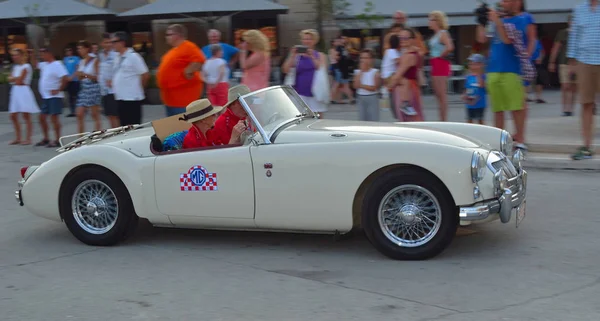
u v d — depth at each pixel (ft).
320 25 71.36
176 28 30.86
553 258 18.21
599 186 26.94
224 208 18.98
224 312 15.06
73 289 16.87
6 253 20.13
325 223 18.34
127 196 19.95
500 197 17.72
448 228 17.63
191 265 18.51
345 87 60.03
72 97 57.31
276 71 62.90
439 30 34.94
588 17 29.19
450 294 15.76
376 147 17.72
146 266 18.52
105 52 37.50
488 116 44.93
